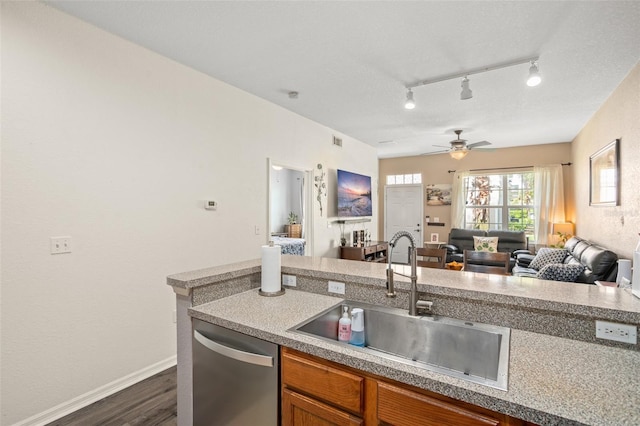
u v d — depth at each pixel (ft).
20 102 6.33
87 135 7.34
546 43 8.27
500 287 4.64
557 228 19.15
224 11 6.95
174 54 8.86
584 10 6.91
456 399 2.94
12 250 6.24
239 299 5.60
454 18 7.22
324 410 3.69
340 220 18.13
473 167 23.07
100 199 7.56
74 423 6.56
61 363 6.88
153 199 8.67
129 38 8.03
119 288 7.91
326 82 10.76
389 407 3.28
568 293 4.31
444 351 4.50
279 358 4.11
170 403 7.27
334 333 5.15
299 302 5.42
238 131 11.31
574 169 19.03
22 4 6.35
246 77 10.39
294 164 14.23
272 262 5.84
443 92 11.63
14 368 6.25
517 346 3.69
